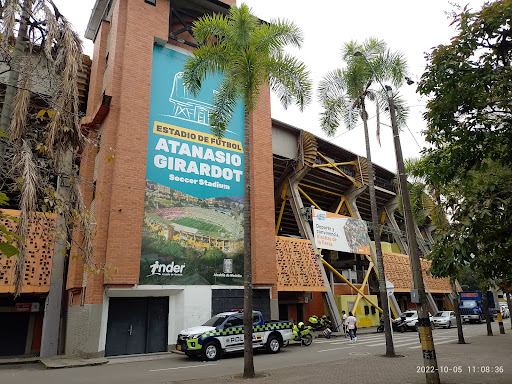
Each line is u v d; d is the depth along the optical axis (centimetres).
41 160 661
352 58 1617
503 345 1773
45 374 1292
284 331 1791
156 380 1116
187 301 1867
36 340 1966
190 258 1933
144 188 1864
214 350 1538
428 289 4116
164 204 1912
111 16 2317
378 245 1597
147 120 1959
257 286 2159
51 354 1825
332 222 3045
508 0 594
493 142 640
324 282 2766
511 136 623
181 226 1942
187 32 2409
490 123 654
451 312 3456
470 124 675
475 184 765
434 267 642
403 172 1114
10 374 1312
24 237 574
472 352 1538
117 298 1759
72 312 1877
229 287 2020
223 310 1967
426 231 4738
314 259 2764
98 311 1648
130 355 1711
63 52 725
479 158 678
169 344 1805
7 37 650
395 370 1144
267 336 1709
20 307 1892
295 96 1372
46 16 701
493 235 598
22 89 646
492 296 4262
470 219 572
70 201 698
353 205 3528
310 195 3603
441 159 726
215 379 1102
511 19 598
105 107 1892
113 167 1817
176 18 2397
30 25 737
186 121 2116
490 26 622
